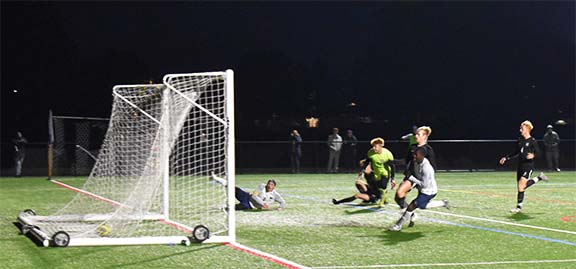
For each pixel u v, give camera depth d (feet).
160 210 41.19
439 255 28.43
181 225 36.99
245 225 37.76
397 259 27.53
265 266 25.85
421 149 34.91
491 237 33.47
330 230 35.86
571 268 25.72
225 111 31.50
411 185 35.37
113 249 29.40
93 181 43.50
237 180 82.84
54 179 83.20
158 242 30.48
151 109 40.16
